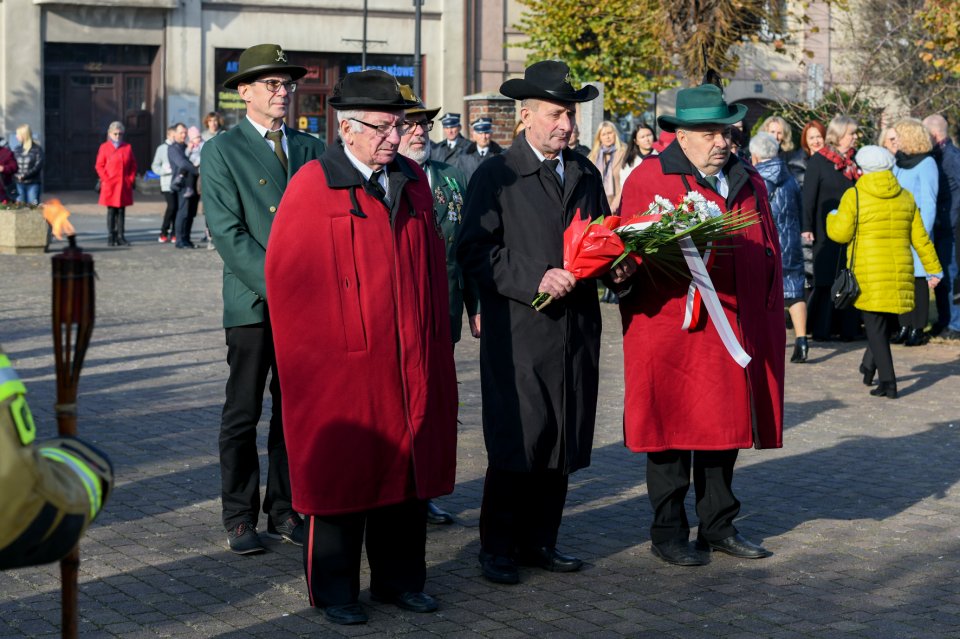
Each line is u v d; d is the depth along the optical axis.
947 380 10.31
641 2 21.25
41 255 18.53
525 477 5.52
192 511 6.32
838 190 12.03
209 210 5.65
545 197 5.38
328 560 4.89
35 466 2.51
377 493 4.83
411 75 32.69
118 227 20.53
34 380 9.60
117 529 6.01
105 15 30.61
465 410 8.91
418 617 4.94
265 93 5.72
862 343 12.26
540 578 5.45
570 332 5.32
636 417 5.55
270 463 5.92
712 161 5.52
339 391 4.77
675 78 26.34
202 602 5.05
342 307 4.77
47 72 30.61
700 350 5.50
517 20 33.22
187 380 9.79
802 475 7.27
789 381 10.25
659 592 5.26
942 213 12.25
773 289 5.66
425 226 4.95
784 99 21.27
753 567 5.59
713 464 5.69
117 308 13.65
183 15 31.12
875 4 25.75
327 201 4.79
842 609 5.06
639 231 5.15
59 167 31.08
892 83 24.14
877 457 7.70
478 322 6.70
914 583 5.39
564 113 5.34
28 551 2.56
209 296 14.76
